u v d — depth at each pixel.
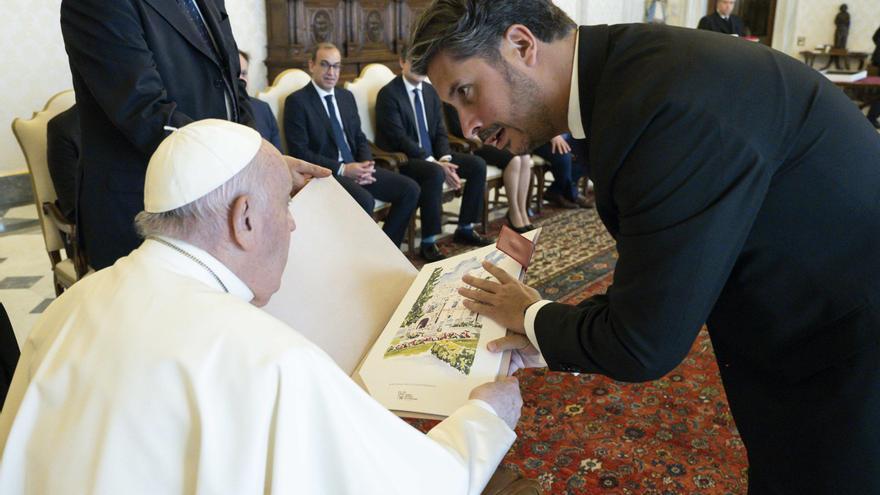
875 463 1.06
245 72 3.83
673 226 0.94
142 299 1.00
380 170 4.22
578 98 1.08
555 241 4.72
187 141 1.06
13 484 0.96
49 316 1.10
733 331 1.17
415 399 1.20
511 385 1.19
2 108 5.45
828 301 1.05
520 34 1.05
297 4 6.44
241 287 1.10
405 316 1.42
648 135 0.95
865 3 10.64
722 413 2.68
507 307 1.27
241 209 1.06
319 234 1.48
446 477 1.00
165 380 0.92
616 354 1.03
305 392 0.93
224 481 0.88
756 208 0.96
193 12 2.05
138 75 1.82
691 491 2.23
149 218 1.07
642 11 11.61
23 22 5.43
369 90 4.75
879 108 8.38
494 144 1.21
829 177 1.00
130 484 0.90
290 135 4.09
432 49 1.08
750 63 1.00
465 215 4.70
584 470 2.34
